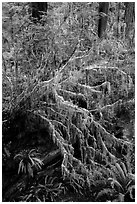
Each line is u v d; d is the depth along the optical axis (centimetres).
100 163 515
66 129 481
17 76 491
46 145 480
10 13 487
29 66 513
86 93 535
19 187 439
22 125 482
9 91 499
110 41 676
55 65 536
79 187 470
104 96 575
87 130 520
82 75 552
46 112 506
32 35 520
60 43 541
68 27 576
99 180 481
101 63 584
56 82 486
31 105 486
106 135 516
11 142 463
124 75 598
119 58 656
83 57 575
